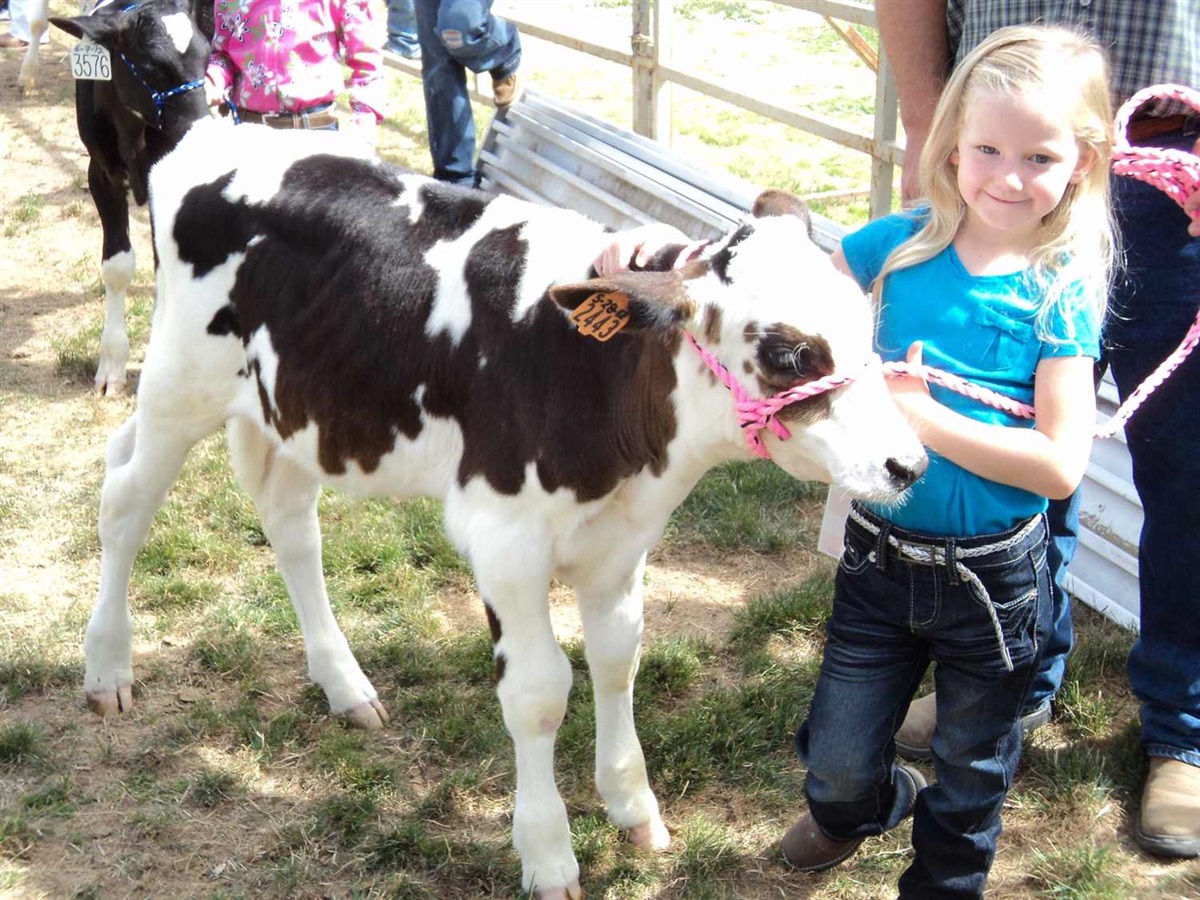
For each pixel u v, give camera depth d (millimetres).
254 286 3379
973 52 2611
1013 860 3412
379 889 3281
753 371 2609
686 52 11742
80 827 3471
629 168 7004
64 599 4488
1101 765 3658
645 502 3025
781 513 5078
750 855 3416
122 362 6004
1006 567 2699
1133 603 4305
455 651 4211
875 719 2887
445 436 3176
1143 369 3404
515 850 3377
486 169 8359
